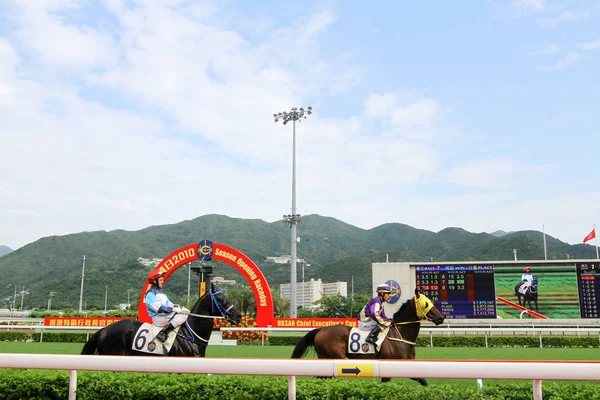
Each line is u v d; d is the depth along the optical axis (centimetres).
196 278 11338
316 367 350
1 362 382
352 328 591
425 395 382
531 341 1758
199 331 615
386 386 400
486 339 1706
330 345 576
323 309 5297
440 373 339
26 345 1600
